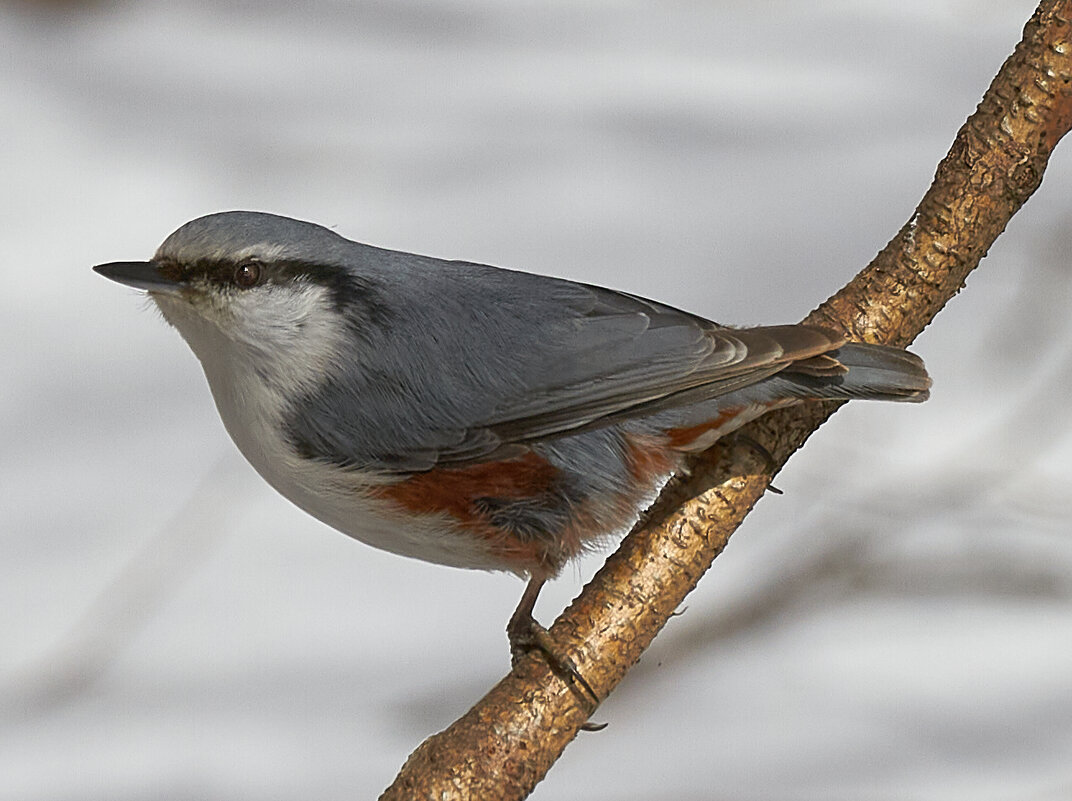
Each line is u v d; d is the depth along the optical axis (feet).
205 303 11.28
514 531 11.28
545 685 11.16
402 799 11.14
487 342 11.27
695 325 11.27
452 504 11.28
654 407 11.24
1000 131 11.23
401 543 11.31
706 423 11.24
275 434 11.28
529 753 11.15
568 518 11.28
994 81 11.24
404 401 11.27
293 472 11.29
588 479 11.27
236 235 11.27
